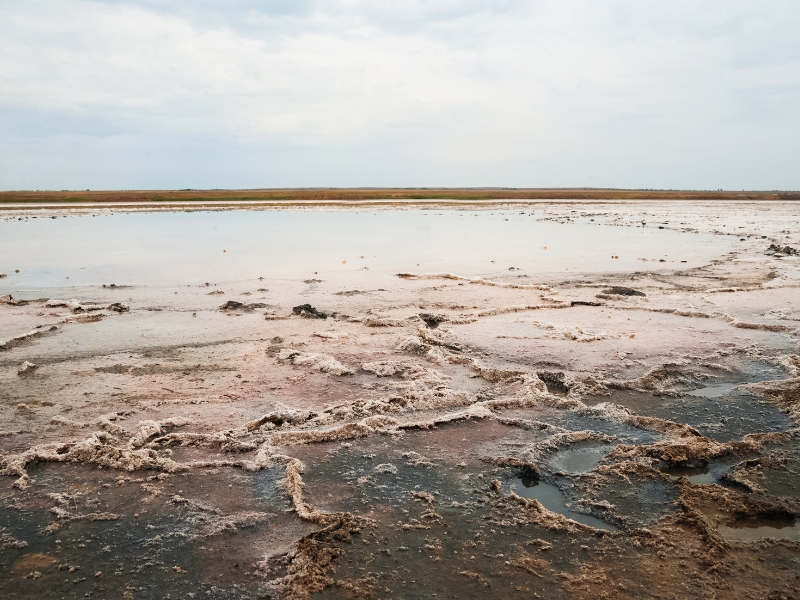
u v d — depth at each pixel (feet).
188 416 24.13
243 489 19.20
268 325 38.04
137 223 124.98
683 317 40.27
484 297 46.80
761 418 24.38
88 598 14.19
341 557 15.71
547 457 21.36
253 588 14.60
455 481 19.69
